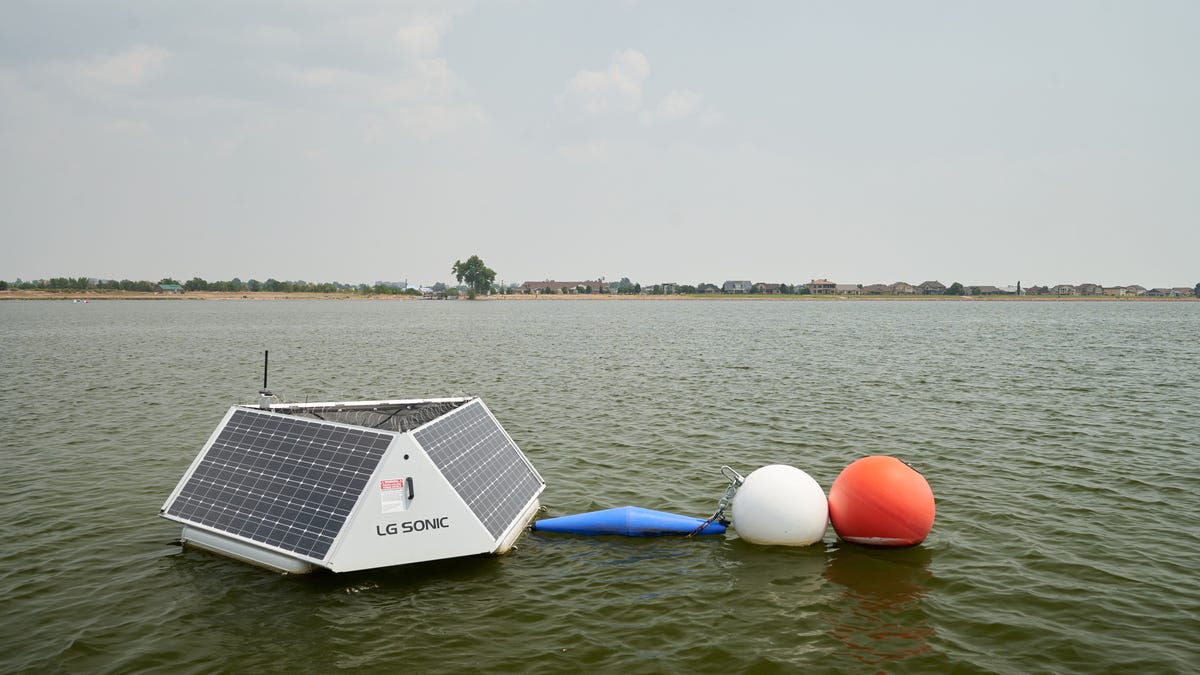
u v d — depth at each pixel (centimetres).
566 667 1017
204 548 1423
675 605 1216
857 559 1416
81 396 3309
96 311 15700
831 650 1072
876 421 2762
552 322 11556
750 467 2103
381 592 1245
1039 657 1052
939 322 11644
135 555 1400
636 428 2630
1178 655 1053
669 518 1541
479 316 14275
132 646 1061
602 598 1239
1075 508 1727
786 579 1322
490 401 3228
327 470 1353
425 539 1319
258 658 1030
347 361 4988
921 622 1161
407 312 16625
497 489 1509
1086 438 2469
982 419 2808
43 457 2161
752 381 3906
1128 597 1245
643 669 1016
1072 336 7919
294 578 1289
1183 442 2411
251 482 1414
